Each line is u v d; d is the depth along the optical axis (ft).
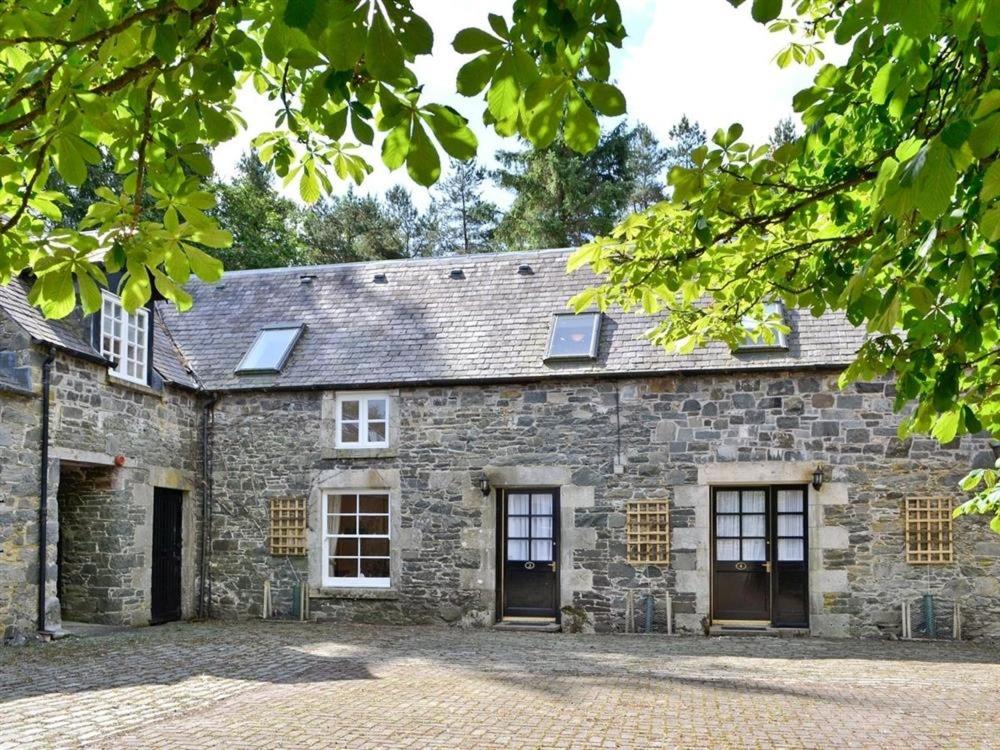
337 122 7.72
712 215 14.75
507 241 93.81
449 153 7.33
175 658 31.91
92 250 8.54
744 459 40.40
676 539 40.73
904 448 39.22
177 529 44.91
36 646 33.30
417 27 6.59
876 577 39.01
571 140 7.97
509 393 42.88
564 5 7.67
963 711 24.25
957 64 10.14
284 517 44.86
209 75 8.55
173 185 9.54
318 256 101.76
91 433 37.78
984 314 12.14
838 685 27.99
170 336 48.75
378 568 44.55
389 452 43.83
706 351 41.29
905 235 9.02
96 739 20.59
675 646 36.55
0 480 33.04
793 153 13.26
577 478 41.83
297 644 36.04
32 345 34.60
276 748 20.01
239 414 45.85
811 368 39.73
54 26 8.09
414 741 20.66
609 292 18.28
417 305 47.67
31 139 8.55
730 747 20.33
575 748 20.18
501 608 42.88
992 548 38.19
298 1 6.38
